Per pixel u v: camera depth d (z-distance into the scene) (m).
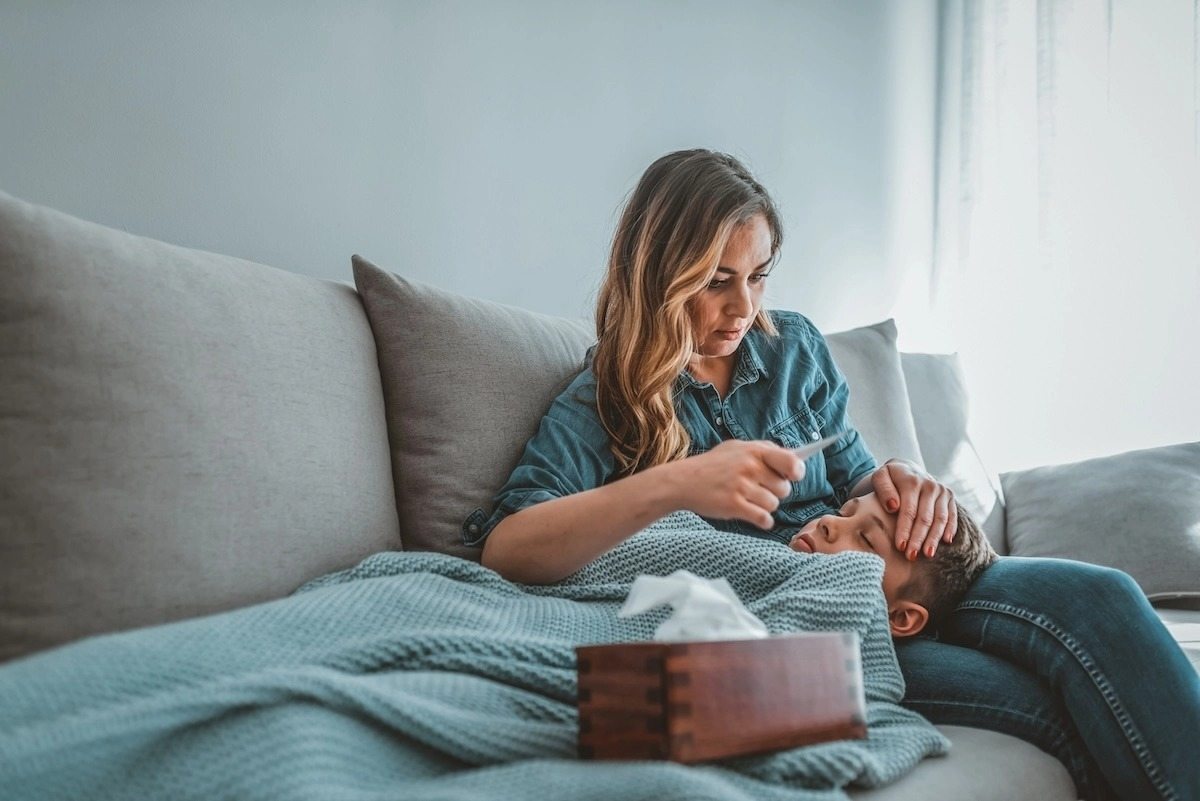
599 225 2.22
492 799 0.68
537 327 1.63
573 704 0.92
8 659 0.95
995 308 2.75
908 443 2.16
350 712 0.77
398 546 1.37
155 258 1.16
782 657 0.83
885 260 2.77
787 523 1.51
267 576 1.14
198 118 1.67
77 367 1.02
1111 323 2.56
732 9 2.49
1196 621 1.82
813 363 1.67
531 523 1.21
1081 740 1.14
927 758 1.00
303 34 1.80
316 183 1.81
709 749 0.76
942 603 1.31
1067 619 1.17
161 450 1.06
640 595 0.83
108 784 0.71
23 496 0.97
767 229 1.48
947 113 2.88
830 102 2.68
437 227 1.96
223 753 0.72
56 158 1.54
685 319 1.45
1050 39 2.68
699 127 2.42
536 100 2.13
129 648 0.78
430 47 1.97
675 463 1.11
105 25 1.59
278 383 1.22
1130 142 2.55
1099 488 2.13
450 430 1.44
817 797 0.77
